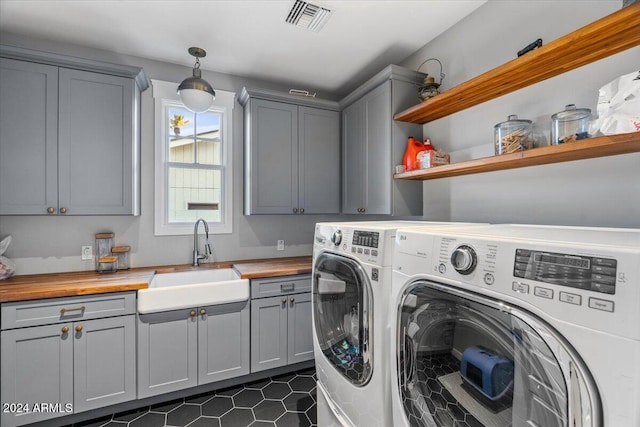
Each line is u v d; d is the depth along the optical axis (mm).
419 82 2346
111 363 1851
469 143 2008
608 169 1329
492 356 765
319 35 2225
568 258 604
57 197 1985
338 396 1413
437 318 921
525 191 1670
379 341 1123
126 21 2035
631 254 515
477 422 807
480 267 772
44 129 1954
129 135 2186
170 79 2625
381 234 1154
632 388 499
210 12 1957
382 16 2008
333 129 2977
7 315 1638
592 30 1144
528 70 1471
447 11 1971
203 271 2502
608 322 531
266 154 2686
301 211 2824
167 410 1959
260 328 2277
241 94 2750
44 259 2229
